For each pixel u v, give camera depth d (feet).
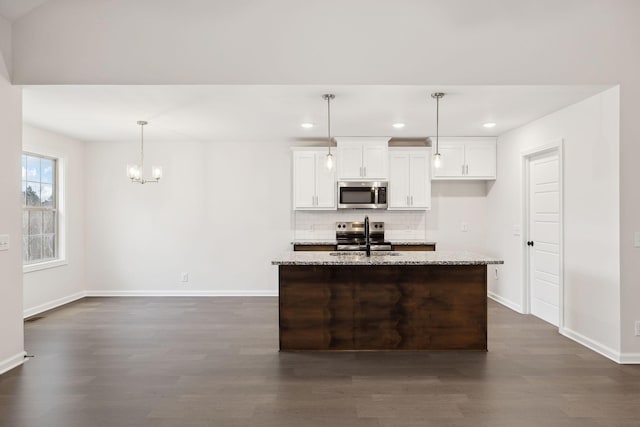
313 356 12.03
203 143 20.86
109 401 9.12
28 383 10.11
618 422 8.16
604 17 11.55
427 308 12.55
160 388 9.80
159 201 20.88
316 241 20.44
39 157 18.04
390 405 8.91
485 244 21.01
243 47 11.68
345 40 11.70
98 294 20.81
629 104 11.46
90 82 11.57
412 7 11.68
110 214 20.83
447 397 9.27
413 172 19.86
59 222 19.07
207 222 20.93
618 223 11.46
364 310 12.60
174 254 20.93
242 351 12.44
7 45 11.30
